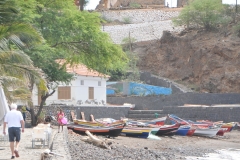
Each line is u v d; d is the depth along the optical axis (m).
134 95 71.88
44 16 40.34
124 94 72.81
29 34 24.86
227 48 76.50
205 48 78.88
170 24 91.81
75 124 39.94
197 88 75.06
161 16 95.25
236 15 85.31
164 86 75.75
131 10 97.38
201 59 78.50
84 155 25.58
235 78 72.88
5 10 25.06
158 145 38.22
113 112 58.94
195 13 84.44
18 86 25.67
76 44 43.22
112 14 97.31
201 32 84.19
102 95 61.81
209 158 31.28
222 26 83.69
